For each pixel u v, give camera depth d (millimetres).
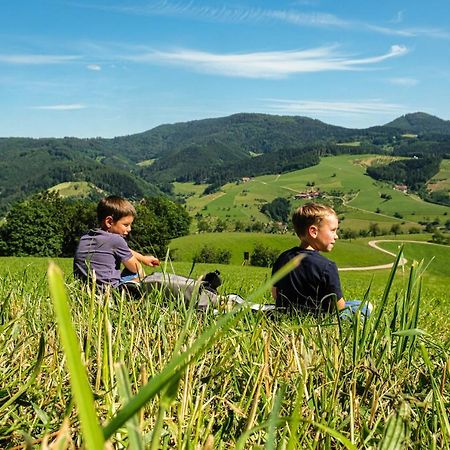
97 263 5215
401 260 2188
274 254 76000
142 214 28688
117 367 550
